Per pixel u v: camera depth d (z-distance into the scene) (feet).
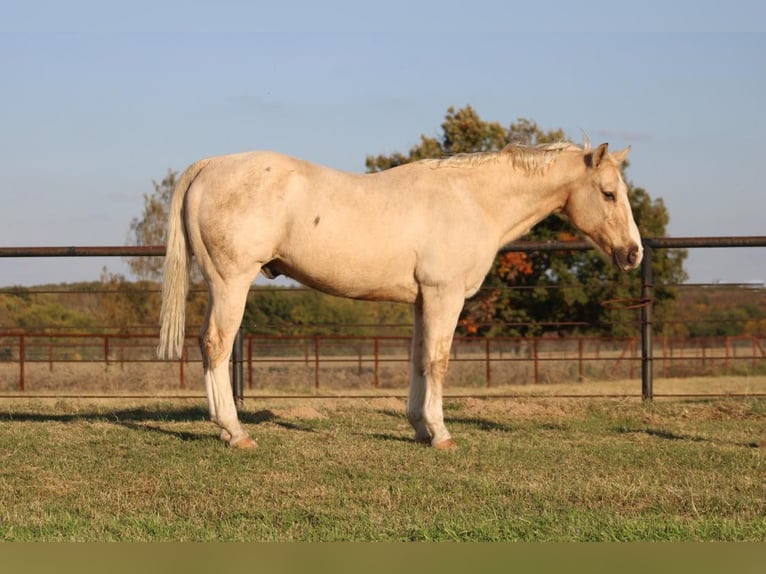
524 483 18.39
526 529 14.88
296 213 21.44
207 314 22.18
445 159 23.22
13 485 18.02
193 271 25.53
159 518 15.56
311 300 107.86
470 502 16.89
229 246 21.29
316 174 21.88
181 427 25.39
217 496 17.22
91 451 21.45
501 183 23.30
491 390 49.52
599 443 23.32
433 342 22.52
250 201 21.21
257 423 26.50
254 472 19.29
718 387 53.42
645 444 23.24
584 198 23.80
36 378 54.29
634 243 23.95
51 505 16.51
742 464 20.59
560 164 23.72
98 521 15.37
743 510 16.38
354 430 25.40
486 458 21.09
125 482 18.30
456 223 22.47
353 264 21.95
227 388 22.18
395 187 22.41
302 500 16.98
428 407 22.59
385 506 16.60
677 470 19.92
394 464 20.30
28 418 28.02
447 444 22.48
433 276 22.31
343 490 17.75
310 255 21.72
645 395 32.14
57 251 29.50
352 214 21.76
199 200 21.58
